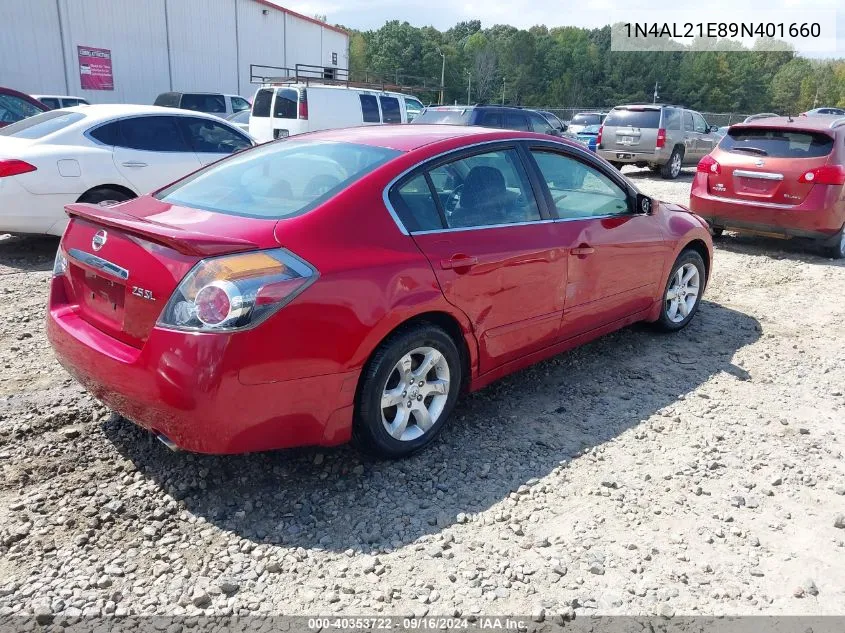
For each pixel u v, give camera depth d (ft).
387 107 53.06
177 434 9.19
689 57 360.07
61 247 11.38
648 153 56.34
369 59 365.81
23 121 25.49
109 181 23.85
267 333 8.96
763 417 13.69
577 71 369.09
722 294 22.68
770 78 353.31
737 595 8.76
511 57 376.68
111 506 9.89
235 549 9.24
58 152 22.80
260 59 107.96
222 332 8.71
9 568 8.63
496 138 12.94
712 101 348.18
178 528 9.60
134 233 9.50
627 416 13.53
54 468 10.77
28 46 71.82
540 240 12.90
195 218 10.43
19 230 22.45
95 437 11.69
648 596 8.68
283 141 13.35
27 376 14.01
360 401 10.42
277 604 8.32
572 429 12.92
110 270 9.78
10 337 16.12
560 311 13.67
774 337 18.52
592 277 14.26
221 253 9.04
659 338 18.07
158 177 25.14
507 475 11.27
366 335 9.93
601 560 9.29
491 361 12.50
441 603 8.43
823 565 9.40
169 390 8.83
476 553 9.36
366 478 10.96
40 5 72.18
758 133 28.68
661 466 11.73
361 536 9.61
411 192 11.18
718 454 12.17
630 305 15.92
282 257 9.37
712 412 13.83
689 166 66.13
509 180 12.89
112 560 8.90
